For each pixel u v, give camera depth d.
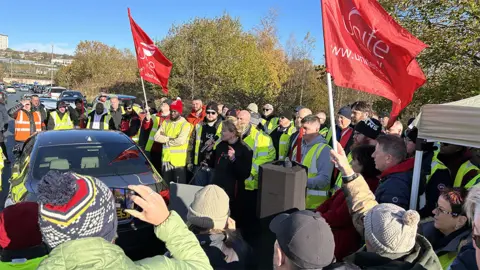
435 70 9.95
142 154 4.60
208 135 5.73
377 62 2.73
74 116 11.34
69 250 1.13
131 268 1.19
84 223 1.29
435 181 3.02
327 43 2.68
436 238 2.48
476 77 9.01
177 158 5.86
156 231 1.52
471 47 8.82
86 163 4.17
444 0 8.84
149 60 7.21
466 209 1.72
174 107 5.89
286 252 1.51
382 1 9.88
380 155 2.77
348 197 2.36
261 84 21.64
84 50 42.47
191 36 22.27
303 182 2.37
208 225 2.14
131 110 9.00
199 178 5.04
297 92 22.73
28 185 3.72
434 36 9.12
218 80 21.41
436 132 2.76
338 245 2.57
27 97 9.71
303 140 3.95
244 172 4.02
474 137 2.54
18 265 1.75
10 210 1.79
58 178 1.30
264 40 32.00
